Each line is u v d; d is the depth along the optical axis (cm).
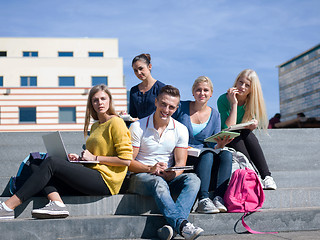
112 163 332
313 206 400
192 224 299
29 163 353
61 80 2748
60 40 2977
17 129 2559
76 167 321
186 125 391
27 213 327
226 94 438
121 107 2620
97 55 3005
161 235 308
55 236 300
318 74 6438
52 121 2591
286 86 7406
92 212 338
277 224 351
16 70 2708
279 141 497
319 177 464
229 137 365
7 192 378
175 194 345
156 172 337
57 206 311
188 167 333
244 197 349
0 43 2914
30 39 2945
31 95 2594
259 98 429
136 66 448
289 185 450
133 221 318
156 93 450
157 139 354
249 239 309
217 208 344
